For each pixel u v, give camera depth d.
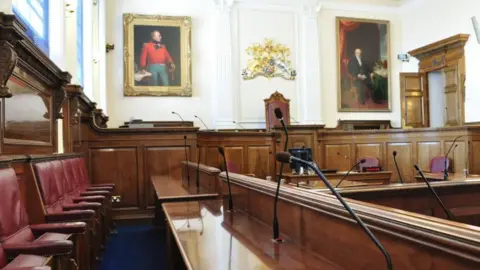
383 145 8.48
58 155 3.39
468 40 9.60
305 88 10.79
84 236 2.66
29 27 3.77
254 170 7.61
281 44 10.69
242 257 1.67
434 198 2.79
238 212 2.81
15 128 2.87
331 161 8.54
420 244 1.18
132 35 9.67
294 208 1.97
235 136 7.51
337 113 11.15
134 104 9.70
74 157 4.11
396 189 2.65
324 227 1.70
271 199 2.27
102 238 4.04
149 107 9.78
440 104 10.86
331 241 1.64
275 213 1.99
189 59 9.98
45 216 2.57
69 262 2.08
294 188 2.08
